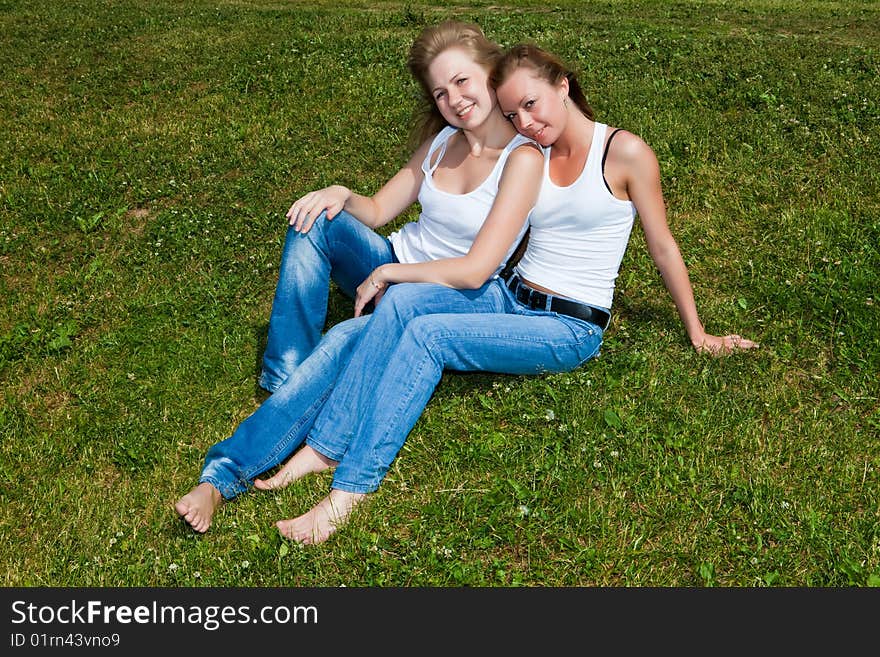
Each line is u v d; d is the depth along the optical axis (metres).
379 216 4.33
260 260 5.77
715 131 7.04
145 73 10.04
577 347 4.05
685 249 5.54
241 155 7.37
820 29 12.62
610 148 3.86
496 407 4.15
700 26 12.97
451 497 3.65
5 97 9.59
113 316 5.29
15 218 6.59
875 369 4.25
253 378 4.61
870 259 5.13
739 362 4.33
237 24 12.45
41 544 3.59
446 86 3.81
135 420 4.32
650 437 3.86
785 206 5.88
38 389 4.66
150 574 3.42
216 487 3.60
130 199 6.81
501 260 3.83
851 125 6.99
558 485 3.66
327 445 3.64
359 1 16.75
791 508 3.45
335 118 7.93
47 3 15.29
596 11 14.98
